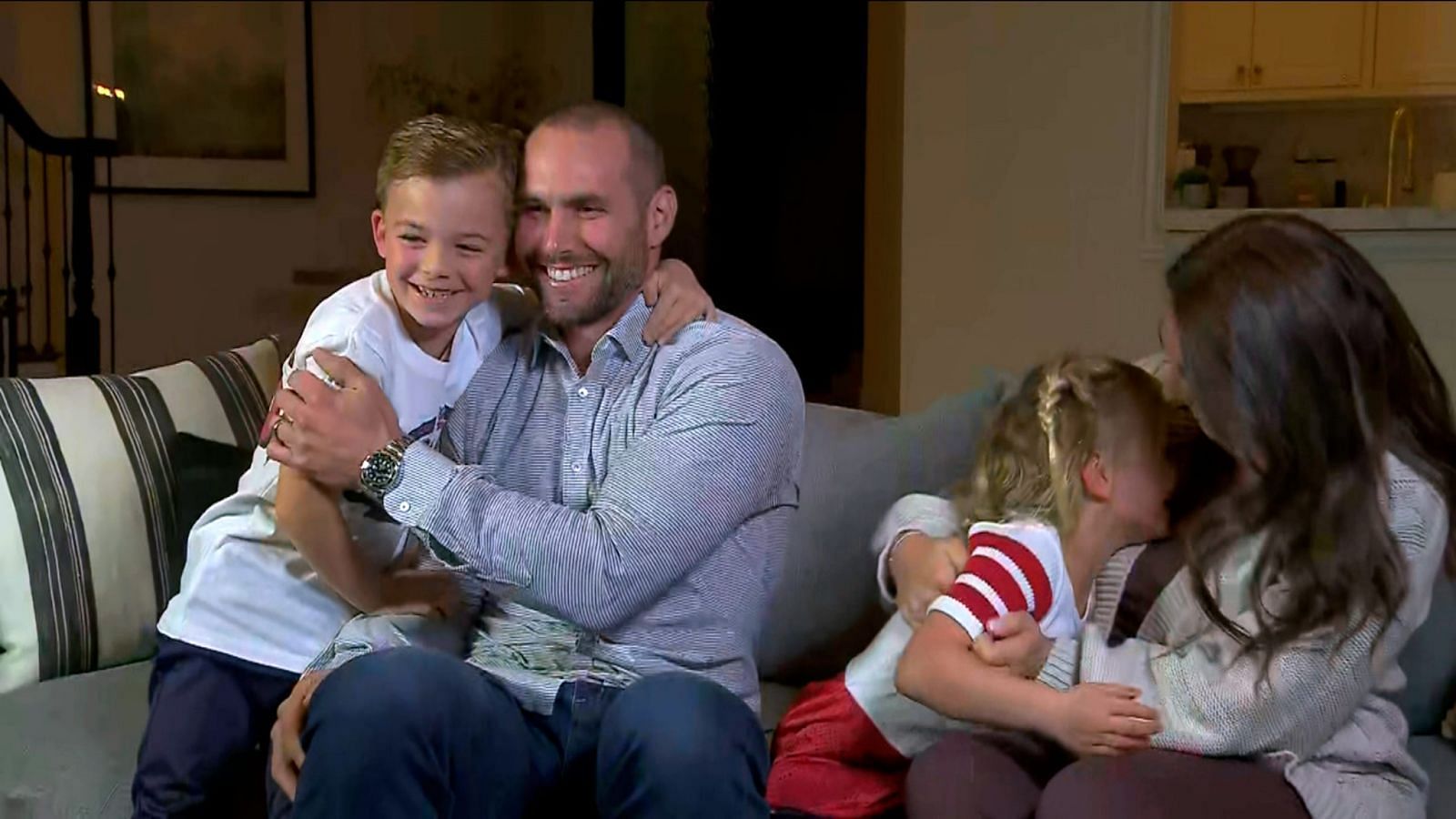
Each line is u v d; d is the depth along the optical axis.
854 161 4.73
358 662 1.29
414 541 1.59
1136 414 1.47
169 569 2.03
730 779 1.27
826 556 1.89
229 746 1.55
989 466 1.56
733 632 1.50
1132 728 1.33
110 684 1.89
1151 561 1.50
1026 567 1.42
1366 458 1.29
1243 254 1.33
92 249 4.44
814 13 4.76
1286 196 5.40
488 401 1.57
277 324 5.58
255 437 2.20
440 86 5.85
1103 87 3.93
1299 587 1.29
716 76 4.96
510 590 1.42
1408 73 4.90
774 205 4.89
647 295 1.53
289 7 5.46
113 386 2.07
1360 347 1.29
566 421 1.53
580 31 5.82
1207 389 1.33
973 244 4.18
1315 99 5.24
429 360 1.51
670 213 1.58
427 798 1.24
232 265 5.46
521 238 1.51
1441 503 1.37
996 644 1.38
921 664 1.40
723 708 1.31
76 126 5.13
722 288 4.98
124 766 1.63
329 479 1.39
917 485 1.88
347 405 1.38
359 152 5.70
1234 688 1.31
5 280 5.05
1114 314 3.98
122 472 2.00
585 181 1.46
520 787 1.38
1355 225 3.15
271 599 1.57
